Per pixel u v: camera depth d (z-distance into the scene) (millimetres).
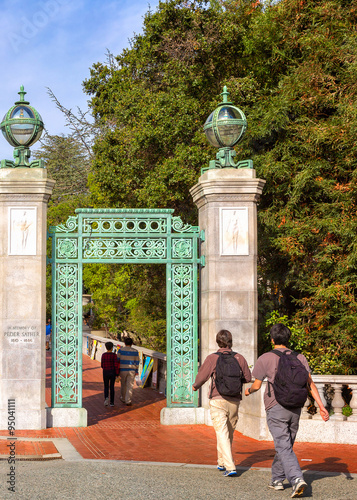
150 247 11398
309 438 9109
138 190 18203
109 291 29797
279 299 16031
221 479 6652
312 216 14133
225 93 11648
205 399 11172
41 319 10648
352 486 6402
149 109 17984
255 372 6371
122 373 13703
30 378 10523
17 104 11156
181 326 11359
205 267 11312
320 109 15008
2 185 10672
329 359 12734
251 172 11227
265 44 16797
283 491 6211
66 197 38406
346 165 13922
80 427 10750
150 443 9219
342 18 15195
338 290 12914
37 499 5621
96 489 6039
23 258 10711
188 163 17391
